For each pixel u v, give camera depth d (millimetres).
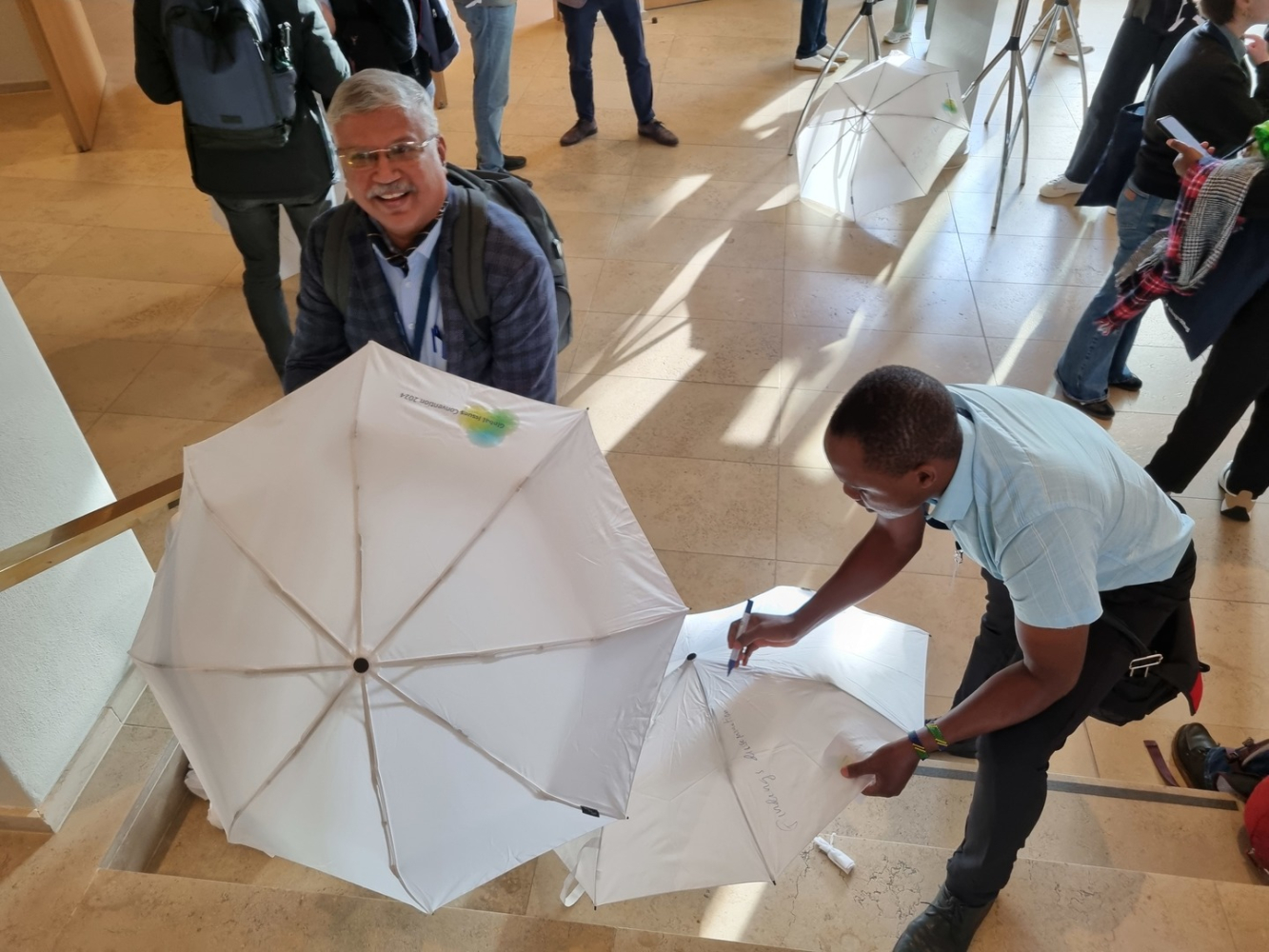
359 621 1371
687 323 4254
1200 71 2957
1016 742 1822
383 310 2004
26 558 1689
